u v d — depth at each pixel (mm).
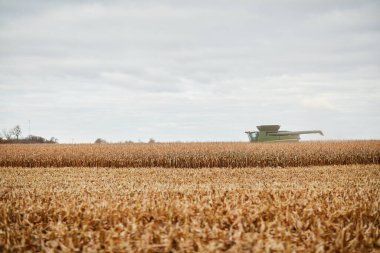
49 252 6336
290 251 6023
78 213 8359
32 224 7965
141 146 33719
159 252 6270
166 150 30172
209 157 29078
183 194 11391
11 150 32406
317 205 8953
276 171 24031
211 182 18219
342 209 8469
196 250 6312
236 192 11312
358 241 6582
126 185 16172
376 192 12062
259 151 29312
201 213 8180
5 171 24812
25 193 13109
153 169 26234
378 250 6449
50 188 15203
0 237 7188
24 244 6727
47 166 30391
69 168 27109
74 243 6625
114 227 7520
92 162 30062
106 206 8945
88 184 17109
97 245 6422
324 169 25062
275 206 8805
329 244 6570
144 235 6750
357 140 40500
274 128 43562
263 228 6969
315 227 7344
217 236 6672
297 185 15500
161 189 13820
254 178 20109
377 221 8016
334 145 32219
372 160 30188
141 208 8523
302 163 29250
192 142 40312
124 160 29625
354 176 20438
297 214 8148
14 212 8797
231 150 29484
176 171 24500
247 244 6324
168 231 7137
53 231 7234
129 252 6098
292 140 43344
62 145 39406
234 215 7945
